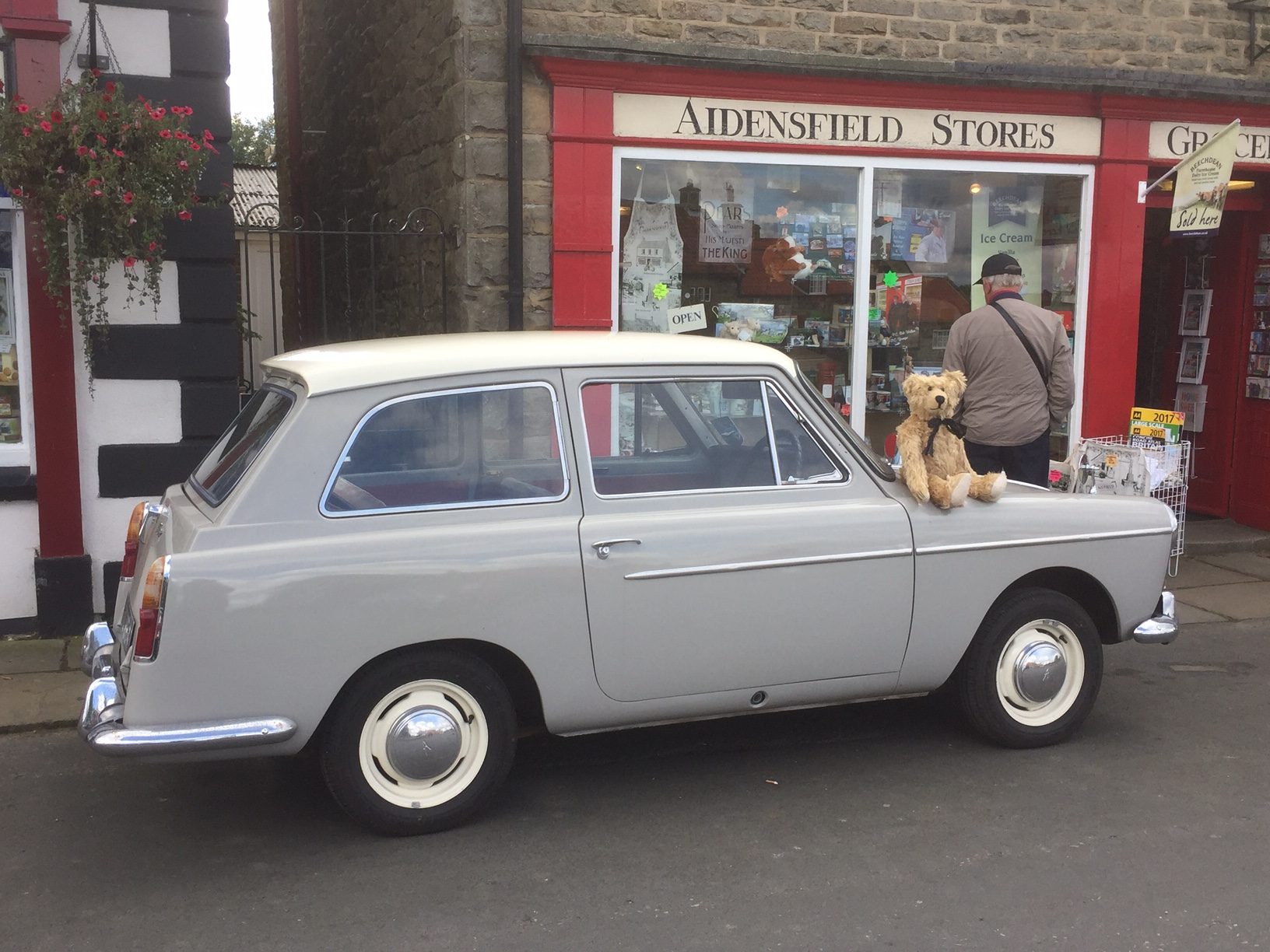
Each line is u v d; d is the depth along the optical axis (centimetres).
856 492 450
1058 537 470
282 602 371
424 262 816
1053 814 423
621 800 441
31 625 650
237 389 667
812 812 428
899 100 771
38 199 562
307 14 1236
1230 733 511
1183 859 387
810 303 797
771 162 761
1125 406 848
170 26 635
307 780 466
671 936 340
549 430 412
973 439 653
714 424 437
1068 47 813
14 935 345
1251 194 898
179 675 363
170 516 417
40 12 601
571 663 407
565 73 706
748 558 423
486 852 397
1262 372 913
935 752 487
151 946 338
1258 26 854
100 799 449
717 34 745
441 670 399
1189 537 893
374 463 393
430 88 787
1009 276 656
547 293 733
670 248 762
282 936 343
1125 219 828
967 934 339
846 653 443
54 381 628
